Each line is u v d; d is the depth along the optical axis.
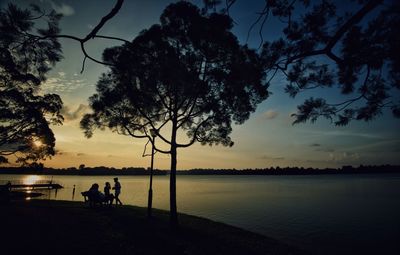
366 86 4.91
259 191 81.06
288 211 36.12
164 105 13.79
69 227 12.01
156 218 16.09
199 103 14.45
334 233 22.95
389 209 37.88
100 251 8.86
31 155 27.12
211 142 15.55
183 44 10.67
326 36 5.41
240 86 6.78
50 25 4.06
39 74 4.84
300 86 5.65
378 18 4.46
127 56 5.27
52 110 23.95
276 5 5.34
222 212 34.41
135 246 9.91
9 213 14.52
